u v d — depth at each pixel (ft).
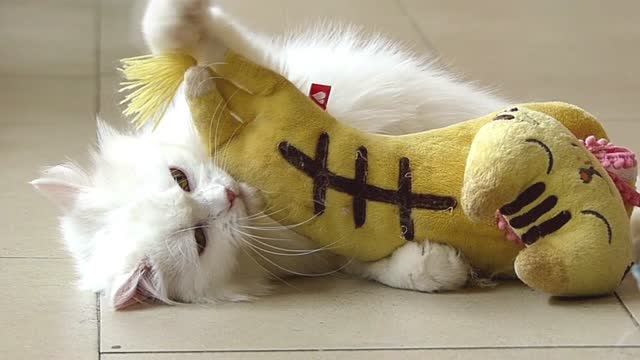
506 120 3.05
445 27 5.97
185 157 3.24
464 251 3.19
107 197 3.30
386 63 3.54
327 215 3.16
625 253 3.05
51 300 3.23
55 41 5.79
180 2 3.03
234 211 3.20
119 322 3.12
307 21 5.92
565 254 3.01
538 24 6.11
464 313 3.11
